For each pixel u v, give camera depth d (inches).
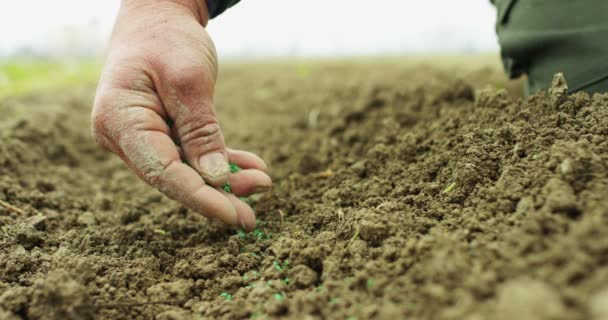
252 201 21.1
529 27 20.7
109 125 17.4
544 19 20.4
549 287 13.3
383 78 45.3
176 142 18.3
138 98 17.5
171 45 17.7
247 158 19.8
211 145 17.7
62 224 20.7
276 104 45.0
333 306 14.9
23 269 17.4
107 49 18.8
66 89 49.1
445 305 13.8
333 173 22.5
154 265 17.6
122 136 17.4
